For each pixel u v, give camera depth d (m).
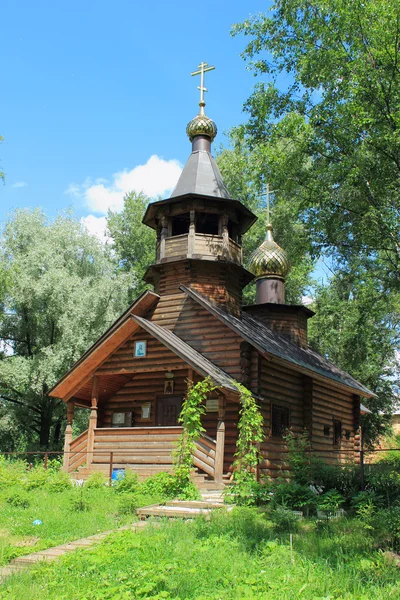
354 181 18.77
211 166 23.06
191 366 16.81
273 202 37.22
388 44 17.91
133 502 13.02
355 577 8.07
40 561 9.38
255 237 37.00
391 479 14.12
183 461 14.91
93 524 11.86
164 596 7.28
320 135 19.66
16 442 37.28
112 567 8.73
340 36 18.92
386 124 17.95
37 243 33.62
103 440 18.11
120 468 17.47
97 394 19.05
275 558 8.95
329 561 8.95
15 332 35.12
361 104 18.05
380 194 19.08
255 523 11.02
